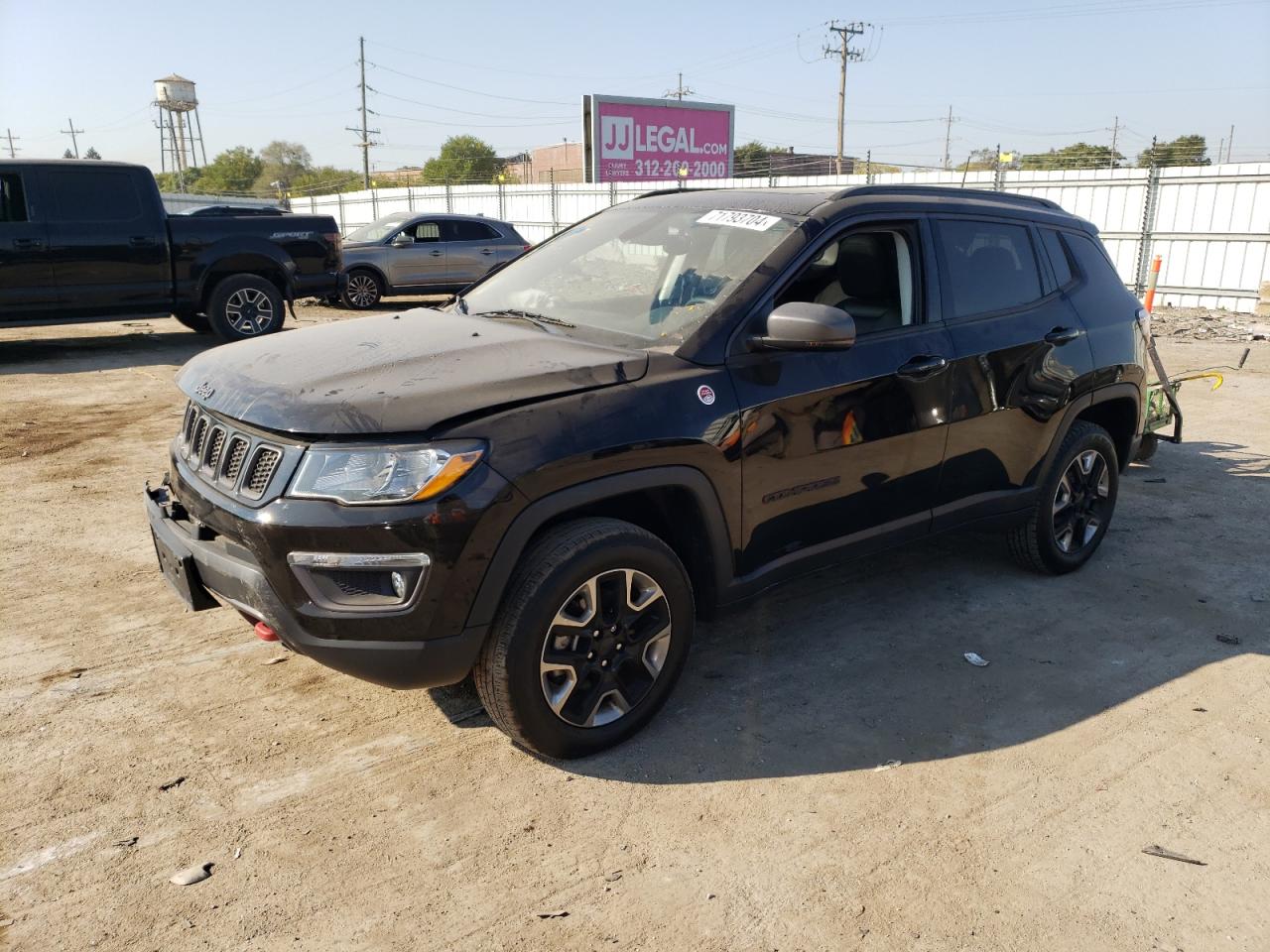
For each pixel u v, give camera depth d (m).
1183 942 2.40
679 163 37.28
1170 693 3.63
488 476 2.67
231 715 3.33
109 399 8.41
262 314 11.30
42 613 4.08
